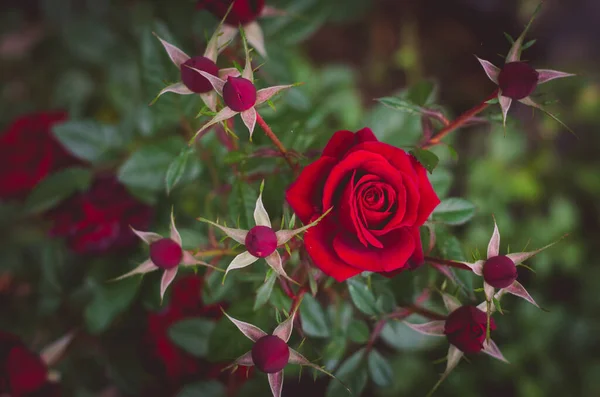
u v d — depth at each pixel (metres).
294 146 0.60
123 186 0.66
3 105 1.02
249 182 0.59
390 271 0.50
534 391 0.80
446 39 1.19
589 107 1.00
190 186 0.65
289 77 0.70
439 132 0.55
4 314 0.73
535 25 1.17
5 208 0.83
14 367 0.62
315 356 0.56
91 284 0.65
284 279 0.54
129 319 0.68
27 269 0.79
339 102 0.90
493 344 0.51
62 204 0.66
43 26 1.10
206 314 0.62
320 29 1.20
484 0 1.20
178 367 0.64
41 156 0.69
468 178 0.92
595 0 1.17
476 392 0.79
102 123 0.70
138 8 0.97
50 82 1.05
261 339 0.49
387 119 0.67
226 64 0.59
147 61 0.61
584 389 0.81
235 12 0.55
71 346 0.69
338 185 0.50
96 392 0.71
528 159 0.97
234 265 0.49
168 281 0.52
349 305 0.59
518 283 0.50
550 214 0.92
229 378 0.63
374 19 1.21
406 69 1.16
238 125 0.58
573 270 0.88
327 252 0.50
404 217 0.49
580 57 1.13
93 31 0.99
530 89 0.50
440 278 0.58
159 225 0.65
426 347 0.63
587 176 0.95
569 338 0.83
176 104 0.61
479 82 1.15
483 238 0.83
